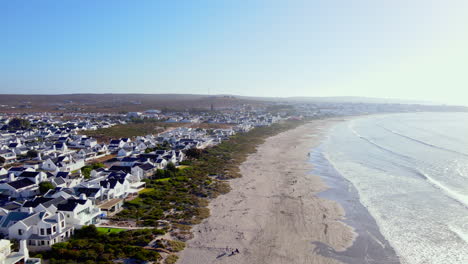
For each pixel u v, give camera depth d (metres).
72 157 114.00
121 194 75.88
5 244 45.09
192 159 124.75
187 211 69.19
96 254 48.25
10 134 174.50
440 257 50.88
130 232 56.06
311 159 132.75
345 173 107.06
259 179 99.25
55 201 60.66
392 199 79.19
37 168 100.38
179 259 48.97
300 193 85.00
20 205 63.31
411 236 58.44
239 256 50.62
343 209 72.94
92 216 60.44
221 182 94.31
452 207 72.75
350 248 54.06
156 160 106.00
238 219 66.00
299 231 60.72
